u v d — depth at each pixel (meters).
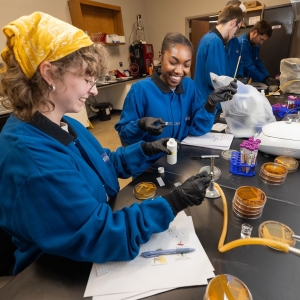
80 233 0.46
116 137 3.34
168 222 0.57
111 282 0.49
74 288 0.48
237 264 0.51
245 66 2.61
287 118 1.33
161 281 0.48
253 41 2.59
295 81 2.04
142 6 4.88
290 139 0.91
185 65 1.13
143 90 1.20
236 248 0.55
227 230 0.60
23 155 0.44
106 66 0.60
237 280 0.43
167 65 1.12
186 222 0.64
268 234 0.57
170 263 0.52
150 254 0.55
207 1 4.29
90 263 0.54
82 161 0.62
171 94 1.25
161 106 1.23
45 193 0.44
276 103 1.75
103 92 4.52
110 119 4.31
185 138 1.27
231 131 1.29
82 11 3.70
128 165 0.94
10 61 0.46
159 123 1.07
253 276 0.47
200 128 1.28
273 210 0.67
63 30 0.45
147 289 0.47
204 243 0.57
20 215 0.45
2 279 0.58
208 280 0.48
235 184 0.81
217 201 0.73
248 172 0.86
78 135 0.75
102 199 0.70
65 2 3.46
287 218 0.63
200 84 1.92
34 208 0.44
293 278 0.46
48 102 0.51
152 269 0.51
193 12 4.49
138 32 4.87
